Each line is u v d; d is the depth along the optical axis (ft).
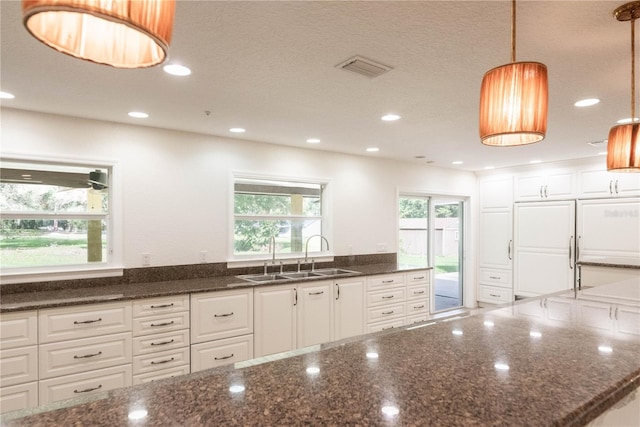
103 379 8.91
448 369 3.45
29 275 9.65
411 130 11.92
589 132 11.97
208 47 6.25
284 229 14.69
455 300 21.48
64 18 2.45
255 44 6.15
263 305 11.37
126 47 2.70
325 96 8.71
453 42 6.10
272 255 14.05
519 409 2.65
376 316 14.10
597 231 16.35
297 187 15.03
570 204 17.21
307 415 2.60
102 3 1.98
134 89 8.22
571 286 17.10
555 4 4.99
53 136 10.07
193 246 12.18
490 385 3.07
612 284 8.86
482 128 4.00
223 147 12.85
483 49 6.35
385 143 13.88
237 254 13.46
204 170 12.45
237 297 10.89
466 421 2.49
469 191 20.85
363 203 16.57
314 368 3.51
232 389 3.06
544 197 18.13
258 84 7.95
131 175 11.16
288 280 11.92
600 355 3.80
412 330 4.83
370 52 6.48
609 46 6.21
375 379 3.23
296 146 14.44
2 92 8.38
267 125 11.34
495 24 5.54
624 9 5.09
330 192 15.53
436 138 13.04
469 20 5.42
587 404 2.74
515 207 19.25
